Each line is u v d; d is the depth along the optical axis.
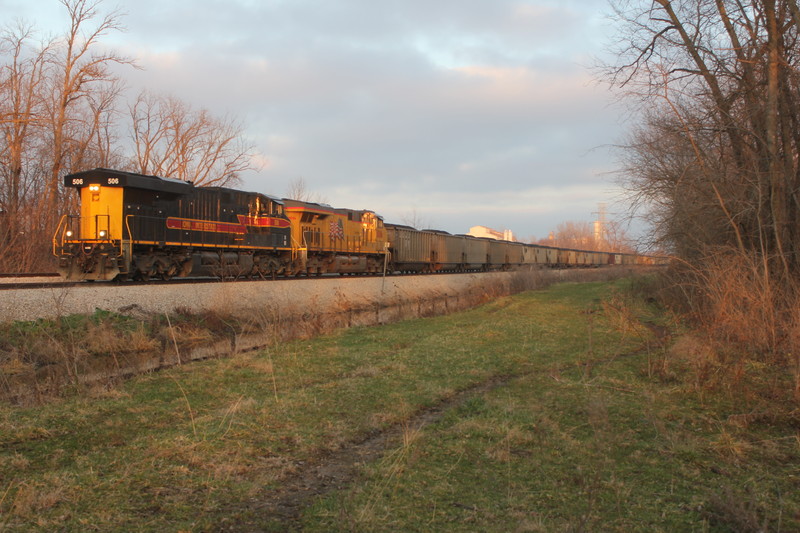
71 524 5.01
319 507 5.46
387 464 6.62
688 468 6.50
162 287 17.94
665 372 10.95
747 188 16.12
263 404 9.08
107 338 14.10
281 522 5.20
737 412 8.62
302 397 9.55
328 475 6.39
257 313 18.55
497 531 4.94
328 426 8.04
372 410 8.92
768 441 7.32
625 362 12.59
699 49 17.34
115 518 5.14
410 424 8.37
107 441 7.23
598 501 5.62
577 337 16.42
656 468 6.50
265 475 6.26
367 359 13.19
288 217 27.61
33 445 7.06
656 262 29.05
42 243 28.36
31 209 28.31
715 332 11.88
